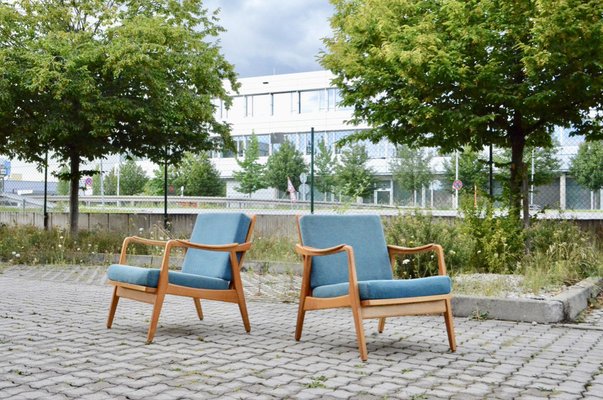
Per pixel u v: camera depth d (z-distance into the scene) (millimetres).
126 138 15055
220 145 15875
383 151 43250
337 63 13242
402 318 6648
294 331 5867
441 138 12531
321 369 4309
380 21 11625
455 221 10289
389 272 5609
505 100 10945
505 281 8117
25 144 14688
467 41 11000
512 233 9773
